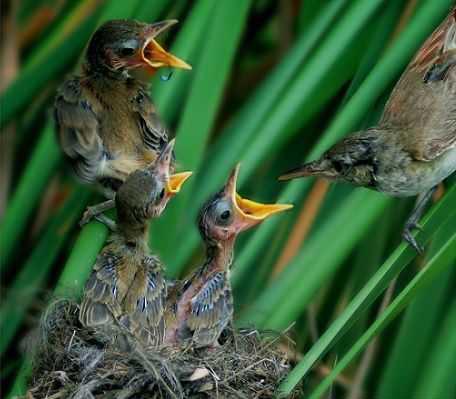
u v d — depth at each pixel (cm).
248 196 1316
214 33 1128
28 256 1351
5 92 1248
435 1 1105
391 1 1150
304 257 1102
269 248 1223
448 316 1134
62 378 1017
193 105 1120
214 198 1120
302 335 1205
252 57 1446
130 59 1181
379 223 1204
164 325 1080
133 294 1067
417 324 1134
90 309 1051
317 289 1091
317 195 1214
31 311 1247
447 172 1143
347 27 1123
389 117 1154
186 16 1240
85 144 1142
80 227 1159
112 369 1011
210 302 1103
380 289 997
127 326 1054
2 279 1339
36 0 1423
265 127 1123
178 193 1133
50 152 1202
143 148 1152
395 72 1100
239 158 1152
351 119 1108
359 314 979
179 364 1029
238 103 1398
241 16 1130
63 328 1055
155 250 1138
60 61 1249
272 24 1448
